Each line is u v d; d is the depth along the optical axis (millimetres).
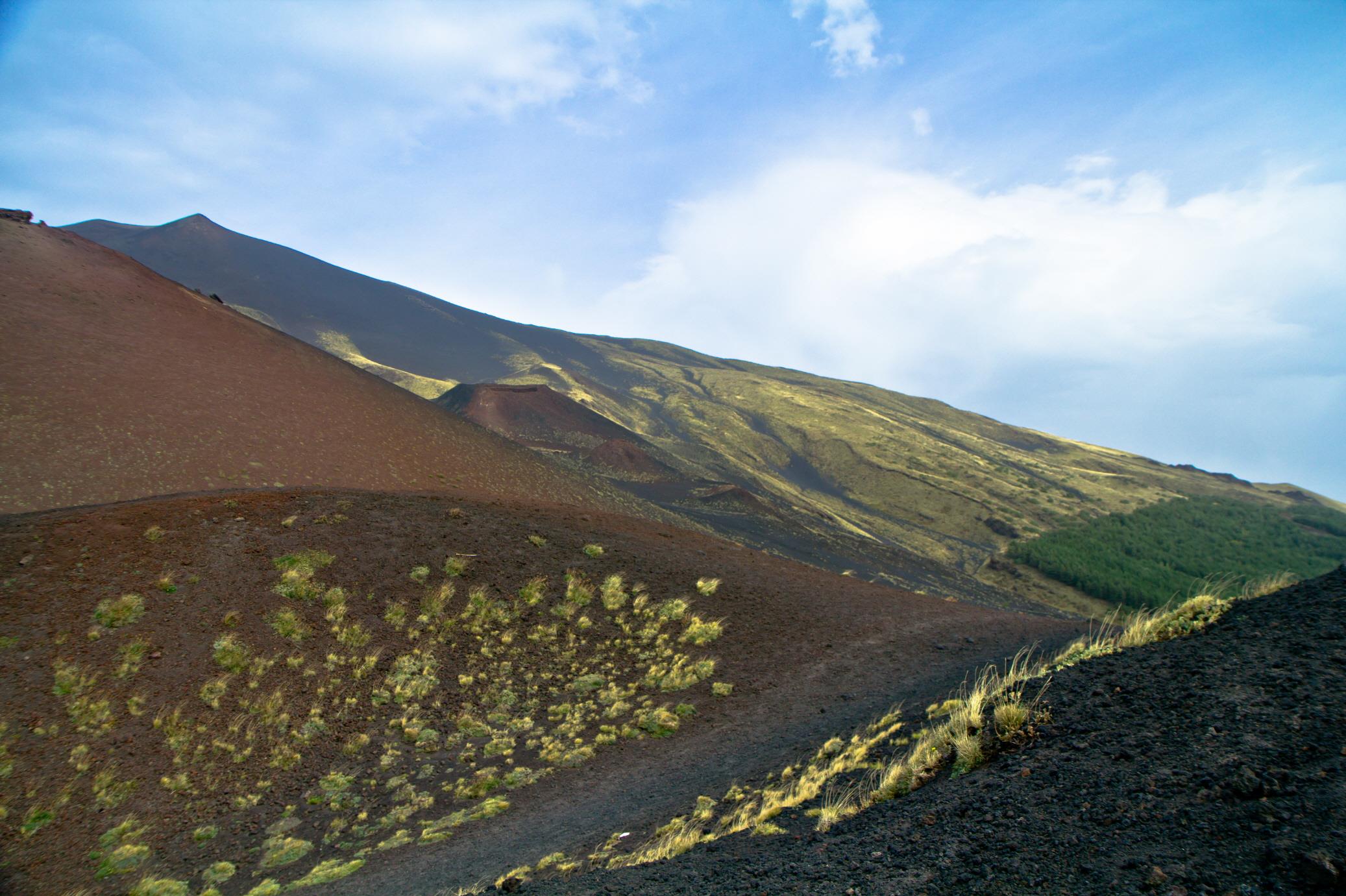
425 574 24281
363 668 19328
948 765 6453
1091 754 5082
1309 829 3131
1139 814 3971
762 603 27531
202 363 41469
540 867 9164
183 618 18891
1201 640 6859
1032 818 4422
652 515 70062
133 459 28703
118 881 11758
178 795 14141
